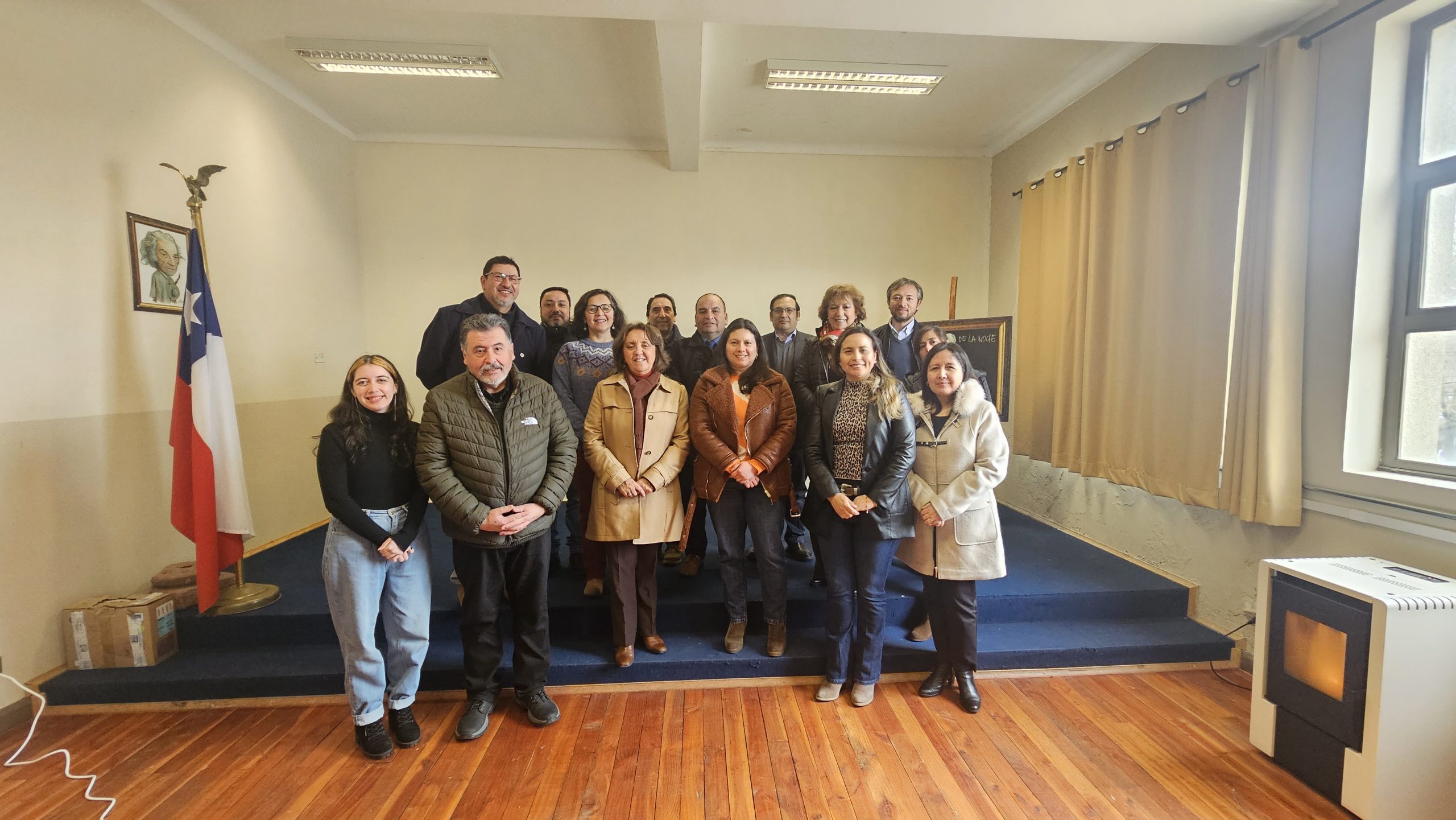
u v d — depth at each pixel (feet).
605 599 8.84
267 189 11.89
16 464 7.30
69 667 7.73
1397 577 6.01
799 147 15.96
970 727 7.10
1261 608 6.60
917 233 16.34
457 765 6.48
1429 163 6.82
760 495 7.86
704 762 6.51
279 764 6.50
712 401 7.74
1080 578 9.72
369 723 6.59
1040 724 7.17
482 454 6.49
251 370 11.41
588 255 15.87
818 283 16.30
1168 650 8.43
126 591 8.67
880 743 6.82
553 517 7.11
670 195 15.90
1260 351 7.93
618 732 7.02
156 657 7.88
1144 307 9.91
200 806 5.88
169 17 9.55
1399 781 5.54
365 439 6.31
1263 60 7.91
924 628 8.57
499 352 6.48
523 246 15.69
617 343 7.70
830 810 5.82
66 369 7.89
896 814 5.77
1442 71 6.75
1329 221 7.45
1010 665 8.25
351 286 14.92
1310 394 7.69
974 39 10.50
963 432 7.38
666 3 7.36
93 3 8.27
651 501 7.65
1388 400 7.20
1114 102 11.30
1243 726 7.15
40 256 7.59
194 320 8.39
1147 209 9.93
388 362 6.55
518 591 7.03
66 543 7.88
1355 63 7.16
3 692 7.11
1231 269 8.43
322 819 5.71
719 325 9.95
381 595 6.77
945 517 7.18
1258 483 8.01
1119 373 10.41
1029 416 13.66
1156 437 9.64
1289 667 6.34
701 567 10.27
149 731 7.09
